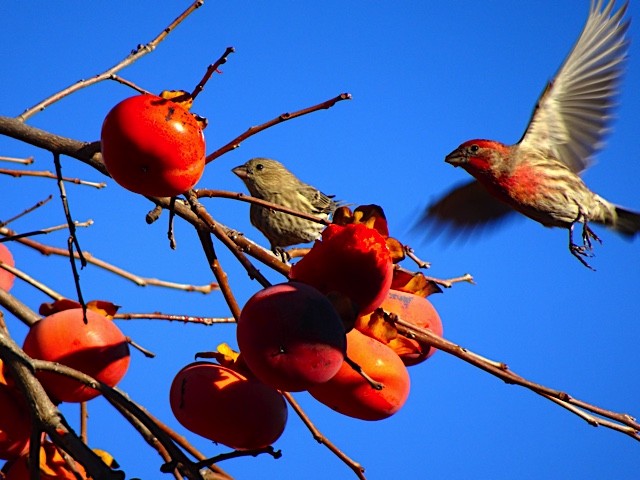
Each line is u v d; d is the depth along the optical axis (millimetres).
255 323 5340
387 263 5902
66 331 6266
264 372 5336
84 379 5566
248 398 5910
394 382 6031
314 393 6137
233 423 5871
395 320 6117
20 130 6289
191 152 5348
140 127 5242
